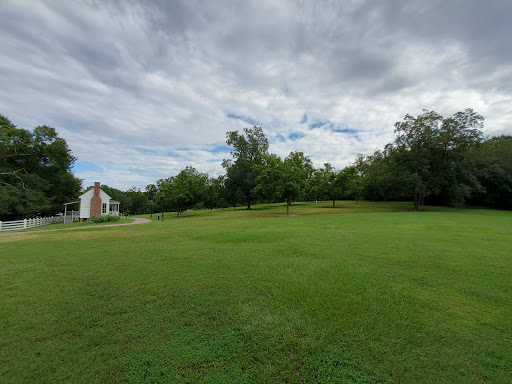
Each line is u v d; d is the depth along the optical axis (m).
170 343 2.89
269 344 2.82
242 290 4.40
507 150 33.38
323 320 3.30
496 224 14.66
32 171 29.22
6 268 6.13
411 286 4.50
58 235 13.10
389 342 2.81
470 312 3.53
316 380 2.30
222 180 44.69
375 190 51.47
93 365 2.54
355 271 5.34
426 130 29.14
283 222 17.31
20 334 3.11
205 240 9.95
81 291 4.53
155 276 5.32
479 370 2.36
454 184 29.36
